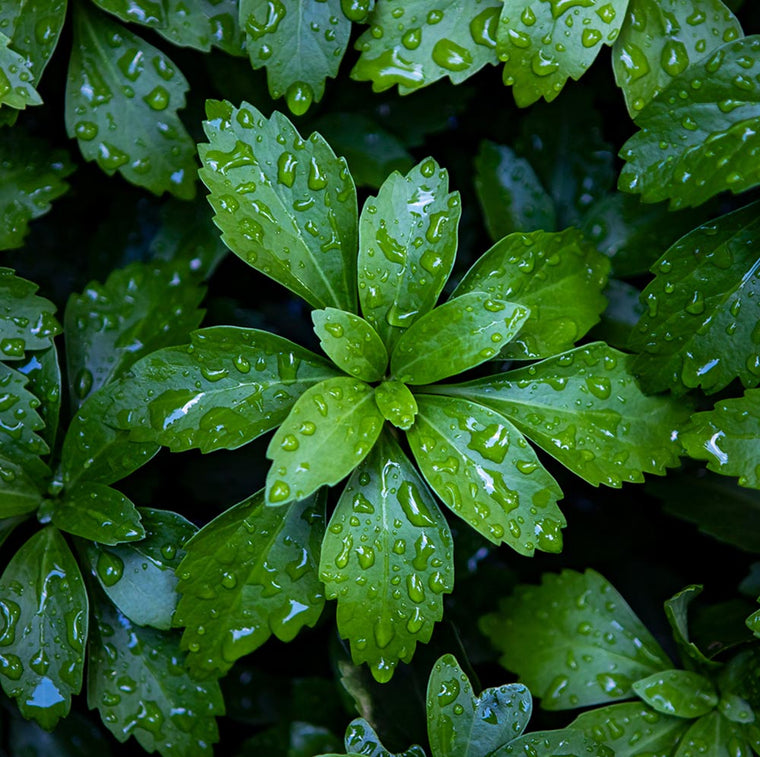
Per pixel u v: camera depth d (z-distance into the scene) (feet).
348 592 1.63
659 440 1.68
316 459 1.60
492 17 1.70
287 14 1.69
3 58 1.68
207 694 1.68
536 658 1.73
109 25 1.73
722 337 1.68
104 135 1.73
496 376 1.69
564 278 1.70
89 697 1.68
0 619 1.66
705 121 1.67
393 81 1.70
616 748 1.70
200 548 1.65
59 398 1.70
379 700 1.72
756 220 1.68
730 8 1.74
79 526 1.67
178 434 1.65
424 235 1.66
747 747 1.69
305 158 1.67
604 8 1.68
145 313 1.74
